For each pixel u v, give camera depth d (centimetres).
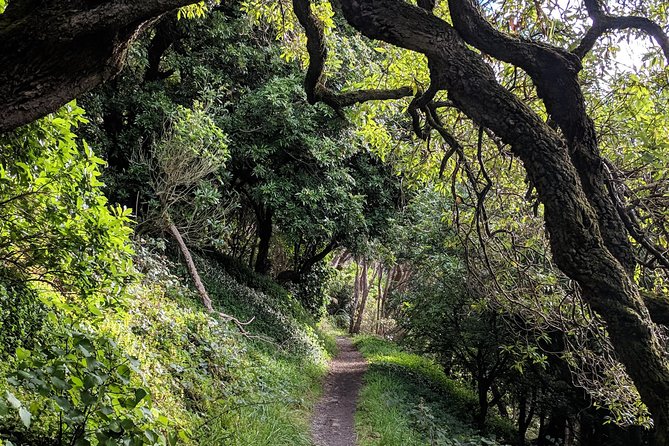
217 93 1212
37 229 352
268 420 661
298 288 2338
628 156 431
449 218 827
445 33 284
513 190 568
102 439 260
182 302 877
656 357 218
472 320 1245
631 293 230
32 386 288
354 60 786
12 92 256
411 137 625
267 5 625
